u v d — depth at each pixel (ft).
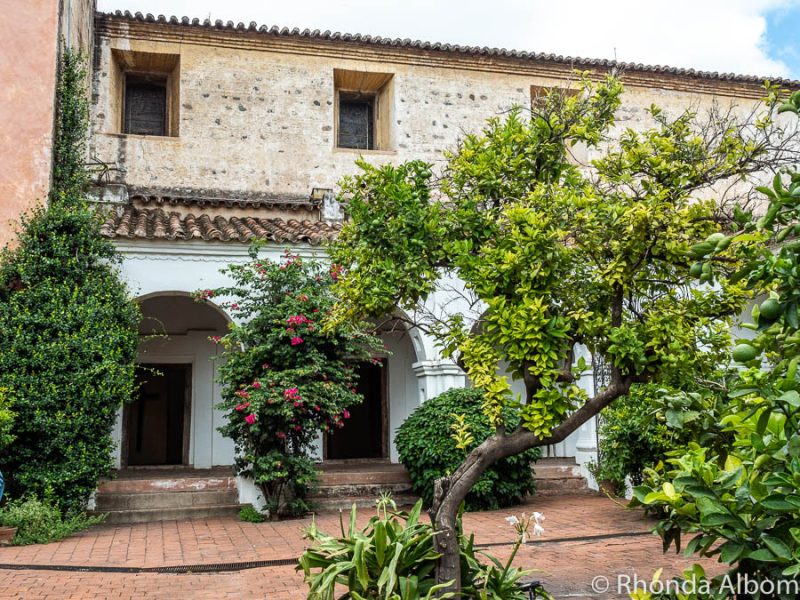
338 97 60.08
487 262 16.69
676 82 61.16
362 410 53.47
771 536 9.48
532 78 61.11
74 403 34.04
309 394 36.55
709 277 10.05
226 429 38.14
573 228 17.15
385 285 17.54
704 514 9.53
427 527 16.37
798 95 9.45
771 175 51.83
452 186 20.03
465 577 16.19
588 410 16.17
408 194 17.95
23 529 31.22
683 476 9.89
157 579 24.79
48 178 38.83
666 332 15.96
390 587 14.25
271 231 43.57
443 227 18.02
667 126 19.65
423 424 39.37
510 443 15.92
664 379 16.11
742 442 10.49
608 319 17.06
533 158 19.45
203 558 27.96
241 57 56.39
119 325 36.58
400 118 58.18
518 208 16.56
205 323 50.55
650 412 12.60
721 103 62.23
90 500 36.83
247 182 55.16
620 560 26.04
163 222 44.24
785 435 9.57
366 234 18.30
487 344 16.44
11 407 33.09
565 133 19.52
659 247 16.31
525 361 16.28
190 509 37.88
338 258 19.39
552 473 45.73
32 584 23.88
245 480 39.06
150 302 49.83
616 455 36.94
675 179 17.81
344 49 57.67
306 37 56.54
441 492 15.79
